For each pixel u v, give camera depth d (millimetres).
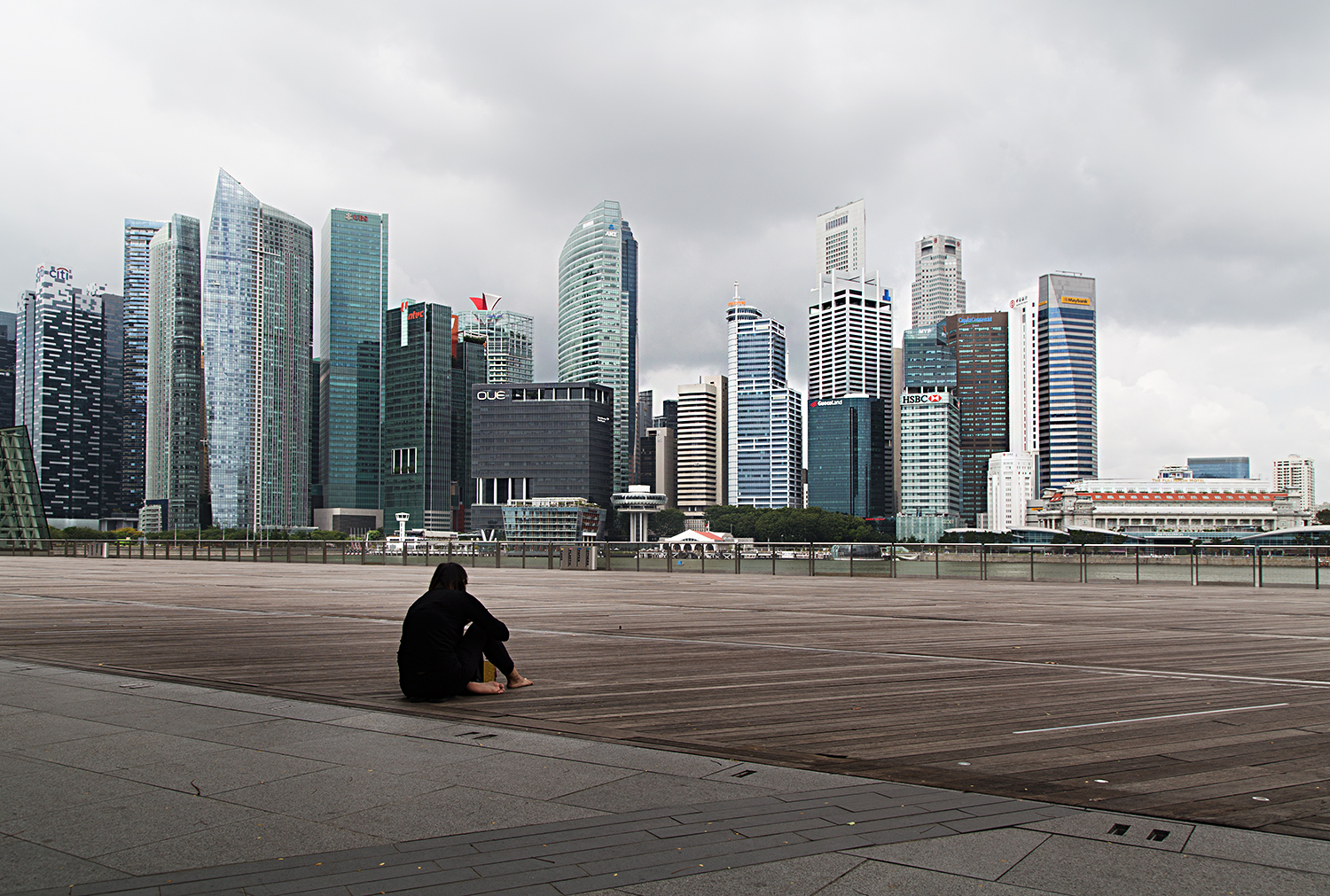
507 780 5145
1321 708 7438
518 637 12680
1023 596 22391
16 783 5074
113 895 3518
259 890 3572
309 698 7727
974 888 3559
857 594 22984
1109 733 6469
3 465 56031
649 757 5691
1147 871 3740
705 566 35469
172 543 49250
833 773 5340
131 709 7211
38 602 18953
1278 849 4016
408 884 3617
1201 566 29297
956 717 7043
